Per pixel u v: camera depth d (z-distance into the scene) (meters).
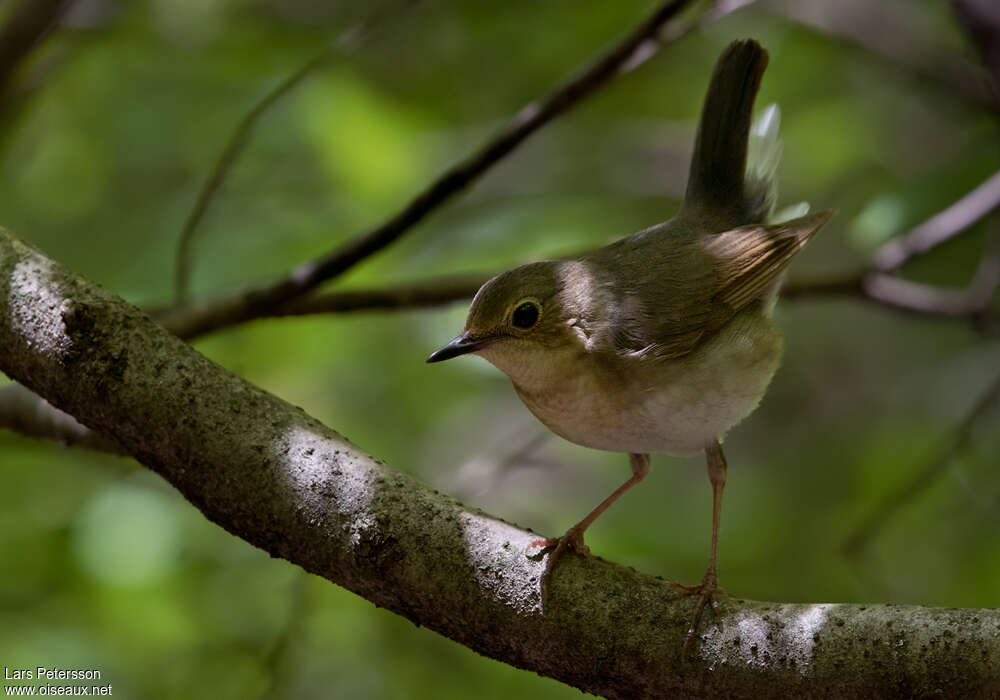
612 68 7.91
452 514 4.72
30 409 6.82
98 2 12.51
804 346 16.30
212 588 10.30
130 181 13.20
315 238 11.41
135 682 9.77
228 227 11.80
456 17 13.49
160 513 10.38
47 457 10.77
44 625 9.90
